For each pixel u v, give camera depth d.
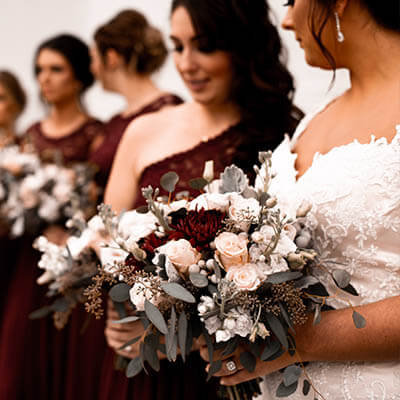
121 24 2.77
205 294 1.31
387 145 1.27
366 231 1.28
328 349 1.29
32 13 5.86
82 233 1.71
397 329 1.21
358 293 1.32
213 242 1.29
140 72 2.84
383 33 1.35
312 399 1.38
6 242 3.65
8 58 5.94
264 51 1.88
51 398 2.92
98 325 2.71
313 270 1.39
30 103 5.87
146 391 1.92
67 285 1.69
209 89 1.89
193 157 1.93
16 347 2.97
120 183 2.15
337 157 1.34
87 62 3.51
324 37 1.38
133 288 1.29
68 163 3.43
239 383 1.51
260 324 1.21
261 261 1.26
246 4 1.82
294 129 1.98
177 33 1.83
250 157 1.90
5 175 3.31
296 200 1.39
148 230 1.40
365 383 1.29
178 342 1.31
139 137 2.12
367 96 1.40
